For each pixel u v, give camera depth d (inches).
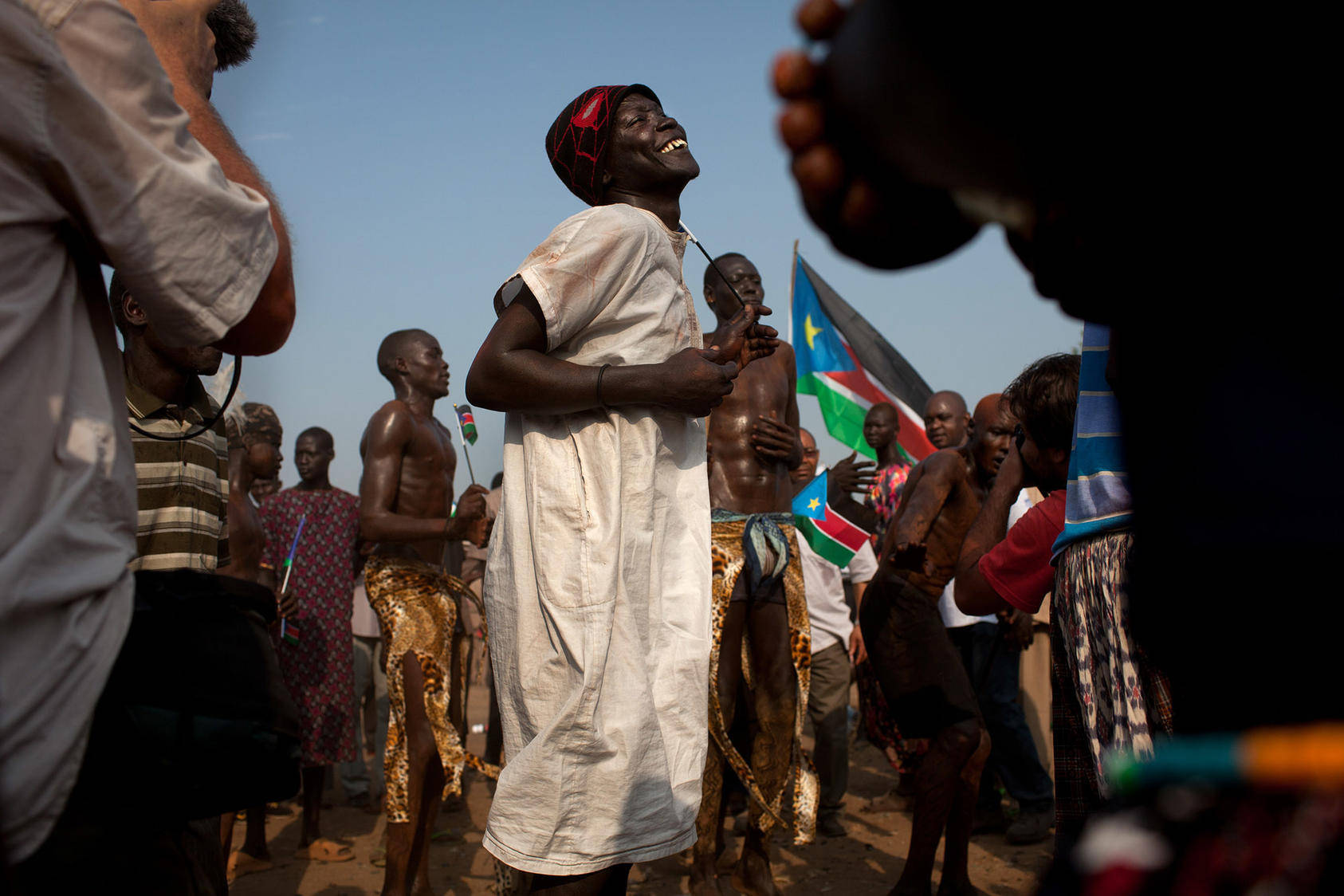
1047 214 31.4
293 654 232.1
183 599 61.5
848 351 394.0
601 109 124.5
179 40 66.8
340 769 272.5
